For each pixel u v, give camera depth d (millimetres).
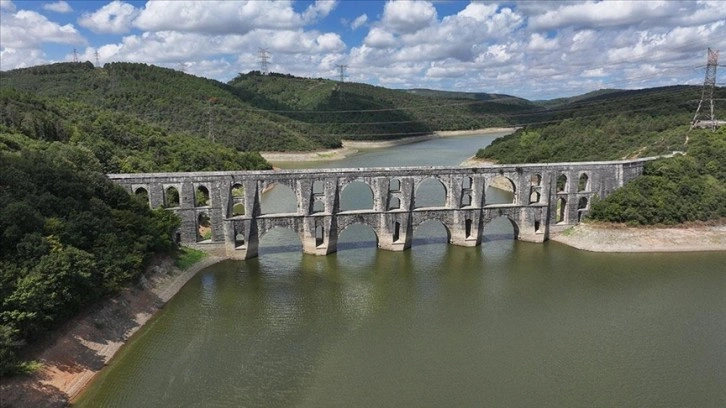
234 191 137875
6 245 60250
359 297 82000
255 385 56562
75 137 121562
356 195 154750
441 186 168875
